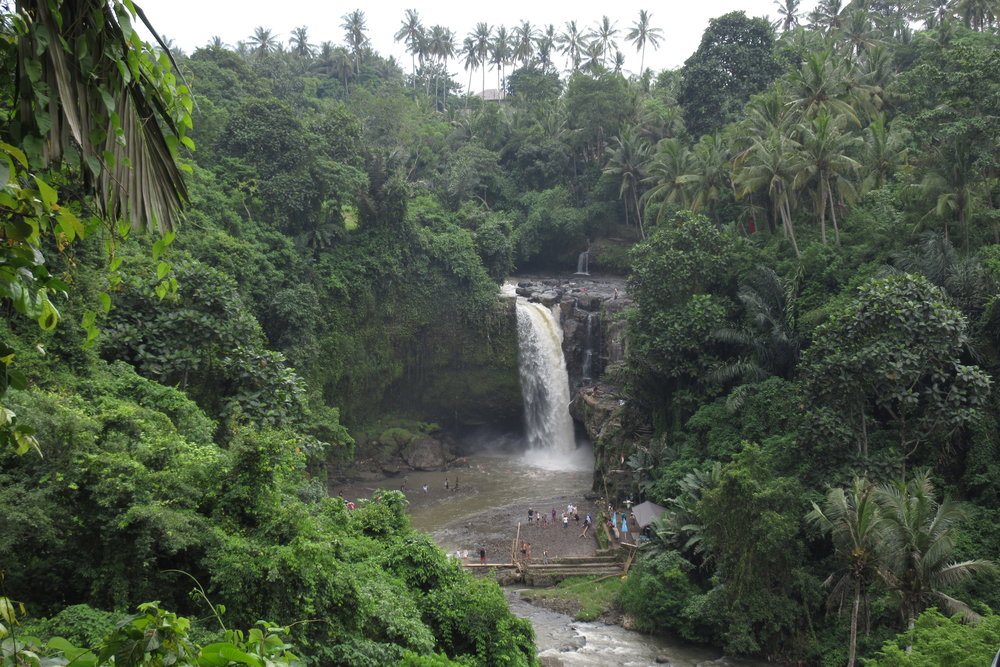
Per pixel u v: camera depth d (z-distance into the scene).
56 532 16.23
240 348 30.81
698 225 46.44
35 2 3.23
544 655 29.83
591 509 46.66
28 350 22.50
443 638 23.03
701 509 31.80
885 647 22.00
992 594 28.39
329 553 19.00
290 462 21.84
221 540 17.69
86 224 3.71
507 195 79.75
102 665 3.51
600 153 78.56
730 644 29.58
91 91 3.49
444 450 59.09
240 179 50.41
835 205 49.22
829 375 32.19
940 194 38.81
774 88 50.81
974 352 33.25
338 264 53.31
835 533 26.61
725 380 43.12
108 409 21.72
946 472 32.72
